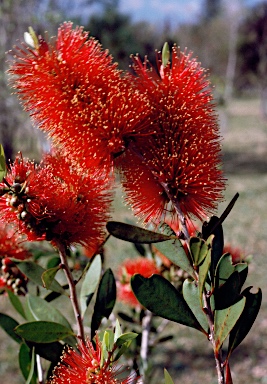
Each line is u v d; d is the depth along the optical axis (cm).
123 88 117
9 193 119
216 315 118
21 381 580
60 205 120
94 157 117
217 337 117
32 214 118
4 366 605
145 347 219
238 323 121
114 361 119
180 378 593
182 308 121
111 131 115
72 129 116
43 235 124
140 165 120
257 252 942
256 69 3170
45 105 117
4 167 116
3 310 690
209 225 120
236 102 3928
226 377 118
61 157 127
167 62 127
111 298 147
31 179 119
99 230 127
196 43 3216
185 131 117
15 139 1013
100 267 152
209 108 121
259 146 2066
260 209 1227
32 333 136
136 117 114
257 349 648
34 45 119
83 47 118
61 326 139
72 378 116
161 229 123
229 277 117
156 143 118
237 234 1055
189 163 117
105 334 118
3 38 877
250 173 1608
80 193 123
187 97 119
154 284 120
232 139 2255
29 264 144
